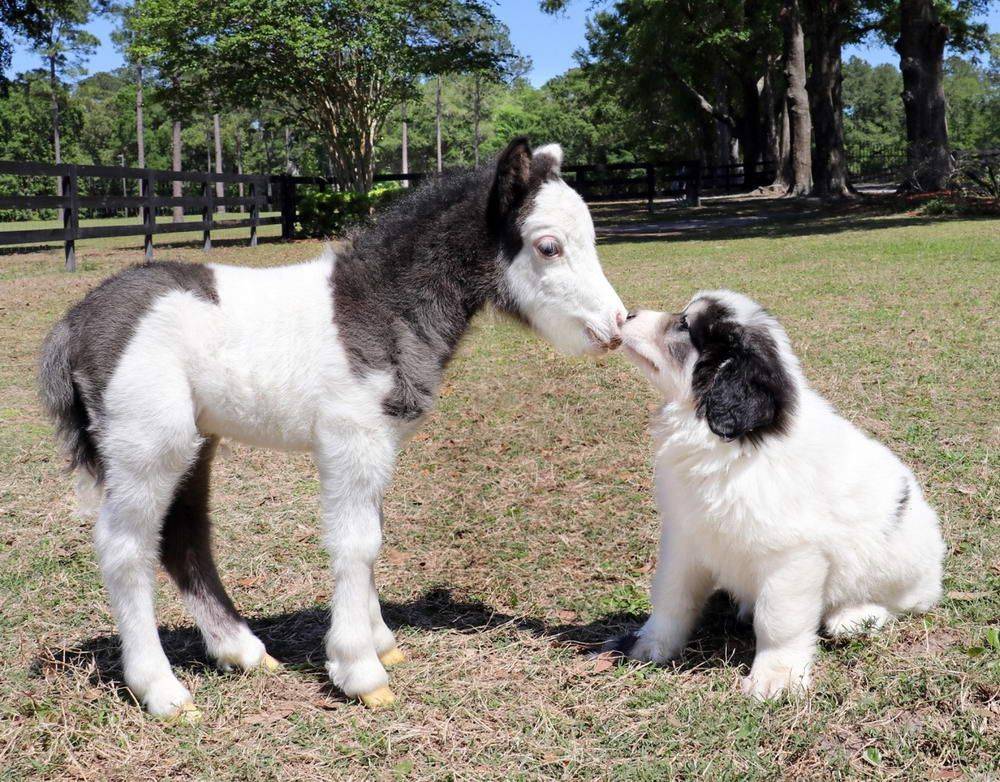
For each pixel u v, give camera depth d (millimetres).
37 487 5895
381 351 3322
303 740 3174
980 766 2863
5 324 11016
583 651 3861
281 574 4691
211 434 3553
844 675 3463
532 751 3066
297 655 3887
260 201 22641
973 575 4285
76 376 3230
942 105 28125
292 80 24516
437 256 3455
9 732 3205
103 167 17031
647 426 7023
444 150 95875
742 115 52969
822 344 9102
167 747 3135
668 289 12859
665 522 3719
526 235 3445
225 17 23062
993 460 5754
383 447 3363
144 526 3268
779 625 3416
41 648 3859
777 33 43781
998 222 20938
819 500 3428
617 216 30391
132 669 3346
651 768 2930
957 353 8445
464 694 3451
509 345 10016
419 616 4250
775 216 27062
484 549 5012
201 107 26703
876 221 23344
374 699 3379
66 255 16562
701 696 3369
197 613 3691
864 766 2912
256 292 3346
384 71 25406
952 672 3363
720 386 3318
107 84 89688
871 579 3691
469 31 26547
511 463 6406
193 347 3229
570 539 5098
